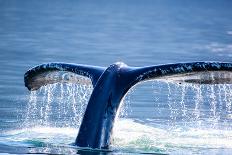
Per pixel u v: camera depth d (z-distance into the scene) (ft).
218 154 117.70
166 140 126.41
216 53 347.77
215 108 173.68
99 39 412.16
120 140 122.21
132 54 326.03
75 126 141.79
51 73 121.39
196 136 131.85
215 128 142.31
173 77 114.32
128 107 175.42
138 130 133.59
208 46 386.73
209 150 120.47
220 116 160.25
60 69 120.26
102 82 115.34
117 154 111.96
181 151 118.73
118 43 389.19
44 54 307.37
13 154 112.47
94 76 117.80
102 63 282.36
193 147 122.11
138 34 470.39
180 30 526.16
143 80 114.73
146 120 154.81
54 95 187.62
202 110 170.60
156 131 134.62
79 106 171.22
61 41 384.27
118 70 116.57
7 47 333.42
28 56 296.10
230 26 588.09
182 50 357.61
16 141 122.93
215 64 111.14
